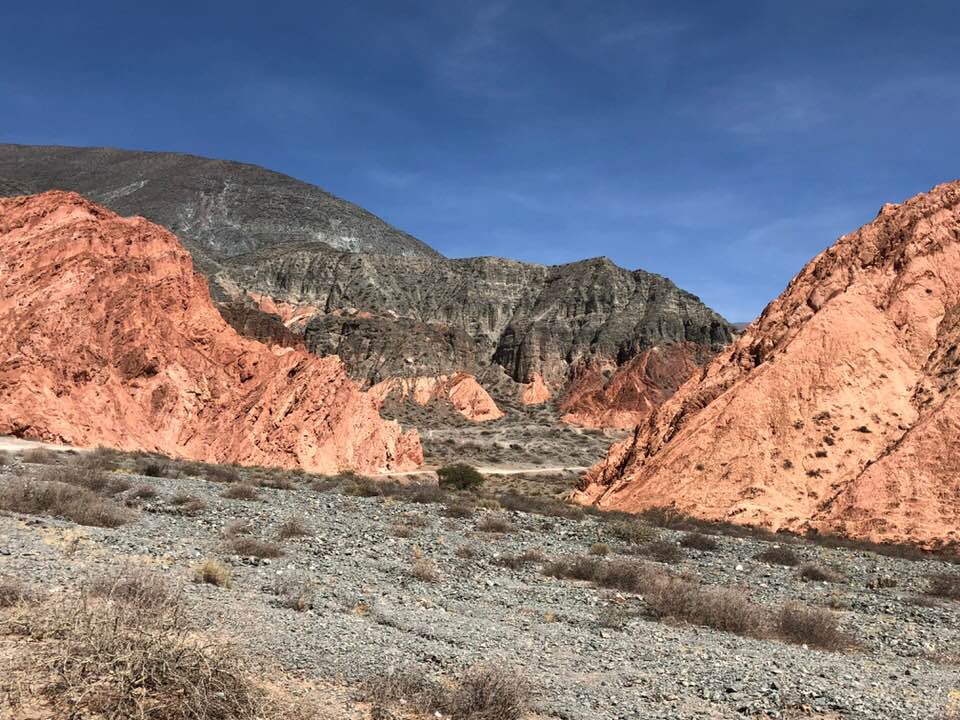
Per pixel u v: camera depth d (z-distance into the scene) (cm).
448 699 769
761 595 1748
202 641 703
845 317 4503
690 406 4806
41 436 5312
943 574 2258
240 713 623
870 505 3672
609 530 2645
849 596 1802
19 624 718
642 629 1252
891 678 1055
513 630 1148
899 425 4134
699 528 3419
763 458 4075
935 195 5025
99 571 1130
